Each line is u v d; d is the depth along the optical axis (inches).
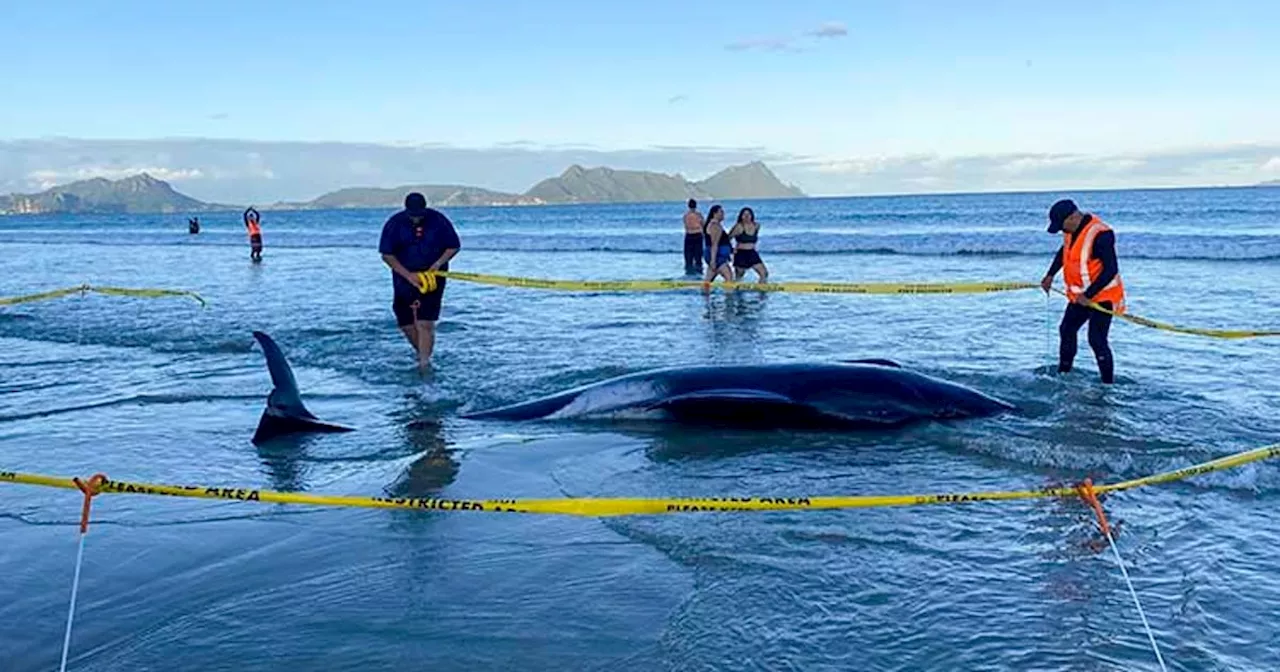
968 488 250.5
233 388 402.3
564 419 335.0
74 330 582.9
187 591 197.9
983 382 373.7
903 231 1830.7
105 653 173.2
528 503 172.7
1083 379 377.4
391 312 644.7
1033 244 1190.3
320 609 187.2
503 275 958.4
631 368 414.9
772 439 305.6
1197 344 457.1
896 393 320.2
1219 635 165.5
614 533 223.1
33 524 238.7
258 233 1270.9
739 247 772.6
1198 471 194.5
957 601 181.9
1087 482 184.7
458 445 304.7
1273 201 3019.2
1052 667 156.6
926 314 582.2
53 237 2733.8
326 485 266.4
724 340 496.7
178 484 270.2
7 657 172.7
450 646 170.7
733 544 213.8
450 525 231.5
